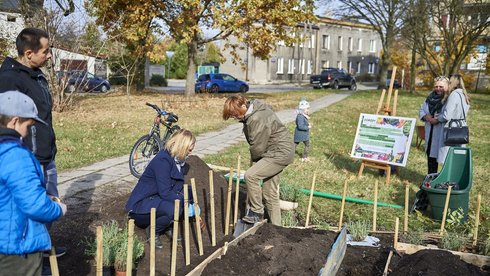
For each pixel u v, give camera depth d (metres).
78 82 21.33
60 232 5.24
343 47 67.12
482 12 26.41
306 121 10.00
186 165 6.83
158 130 8.80
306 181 8.25
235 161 9.78
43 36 3.92
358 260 4.76
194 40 26.64
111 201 6.39
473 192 7.90
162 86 44.91
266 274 4.09
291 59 59.34
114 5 24.52
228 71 57.66
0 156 2.59
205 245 5.03
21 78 3.85
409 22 29.17
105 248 4.09
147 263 4.48
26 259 2.76
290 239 4.99
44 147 4.00
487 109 25.17
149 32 25.78
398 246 5.05
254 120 5.07
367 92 35.59
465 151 6.54
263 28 24.91
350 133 15.14
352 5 38.59
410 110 23.20
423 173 9.36
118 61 25.14
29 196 2.60
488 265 4.63
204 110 20.53
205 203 6.11
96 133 13.20
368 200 7.10
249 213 5.41
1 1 18.95
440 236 5.43
